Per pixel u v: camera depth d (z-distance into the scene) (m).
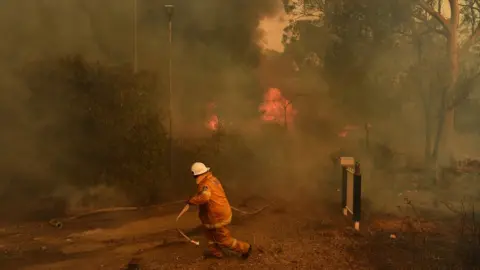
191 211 9.60
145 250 6.86
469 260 6.21
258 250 6.71
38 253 6.79
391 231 7.70
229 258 6.40
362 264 6.15
